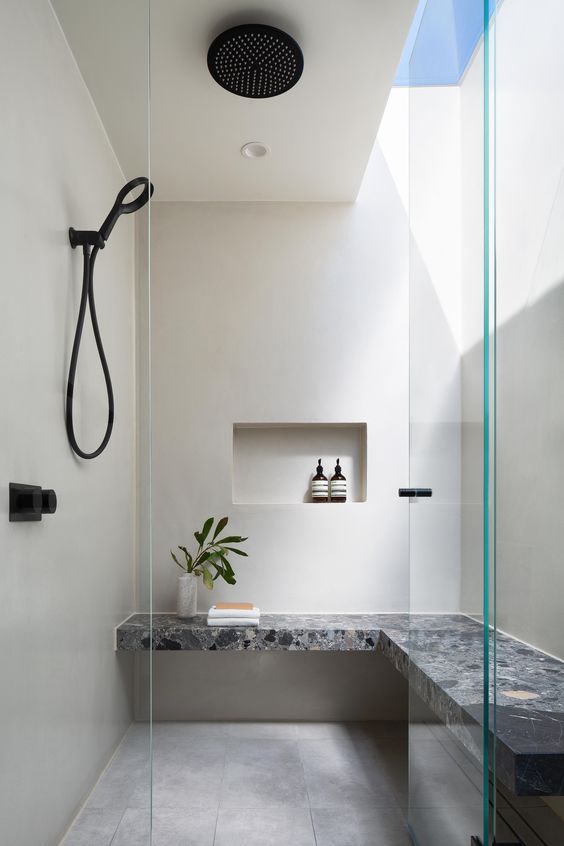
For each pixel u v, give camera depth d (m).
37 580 1.68
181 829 2.39
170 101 2.84
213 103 2.86
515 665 2.19
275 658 3.58
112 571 1.88
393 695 3.58
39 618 1.67
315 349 3.70
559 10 2.36
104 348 1.97
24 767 1.54
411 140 2.49
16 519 1.57
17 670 1.54
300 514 3.63
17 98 1.57
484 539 1.51
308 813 2.52
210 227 3.73
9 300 1.55
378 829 2.40
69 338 1.91
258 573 3.61
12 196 1.55
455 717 1.75
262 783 2.78
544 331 2.37
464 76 1.71
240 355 3.68
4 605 1.50
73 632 1.86
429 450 2.11
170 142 3.16
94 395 1.96
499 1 2.51
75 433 1.97
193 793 2.68
